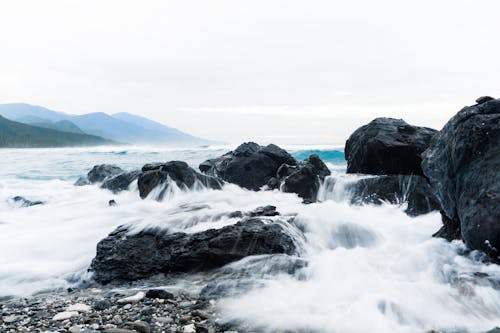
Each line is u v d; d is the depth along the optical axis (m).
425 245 8.94
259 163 21.14
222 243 9.35
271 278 8.09
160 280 8.83
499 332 5.19
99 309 6.79
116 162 46.81
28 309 7.02
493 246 7.57
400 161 17.00
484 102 9.59
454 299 6.51
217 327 5.88
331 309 6.31
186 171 18.53
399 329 5.63
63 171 38.22
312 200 16.62
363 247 10.41
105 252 9.55
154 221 10.59
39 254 10.95
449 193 9.31
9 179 31.44
